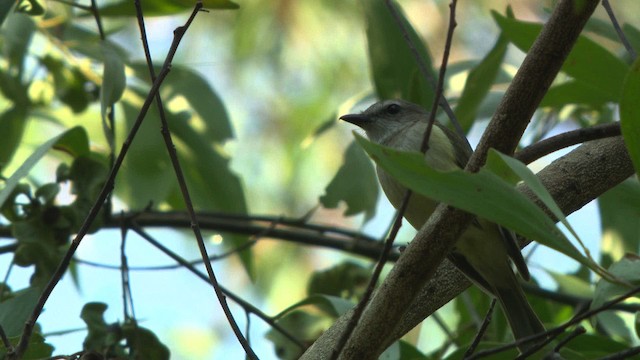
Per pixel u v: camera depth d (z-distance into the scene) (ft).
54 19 31.99
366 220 30.94
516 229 15.97
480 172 15.96
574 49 23.58
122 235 25.61
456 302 33.01
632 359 23.38
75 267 34.04
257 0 43.88
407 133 28.07
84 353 19.93
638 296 19.24
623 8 43.57
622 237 31.50
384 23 31.58
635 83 17.06
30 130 37.47
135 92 34.17
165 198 33.83
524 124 17.61
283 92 44.55
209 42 44.34
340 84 44.27
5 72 31.53
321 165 44.47
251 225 33.58
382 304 18.75
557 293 31.35
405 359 25.71
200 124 34.35
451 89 35.86
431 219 18.34
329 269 31.07
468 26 45.78
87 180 27.22
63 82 31.35
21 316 23.45
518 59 43.96
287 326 29.78
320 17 43.78
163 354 24.30
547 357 18.66
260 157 44.50
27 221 26.25
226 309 19.11
